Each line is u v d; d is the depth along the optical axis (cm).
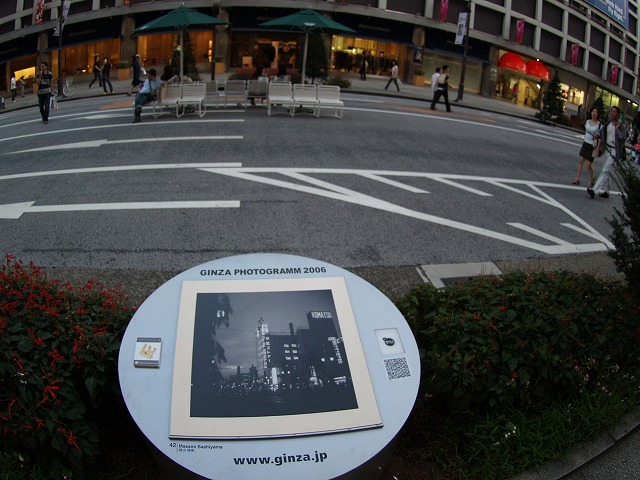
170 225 795
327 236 780
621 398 463
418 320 478
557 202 1096
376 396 312
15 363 330
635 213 549
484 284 505
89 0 3825
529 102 4562
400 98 2811
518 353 413
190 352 312
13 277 431
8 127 1748
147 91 1562
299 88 1697
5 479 304
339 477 272
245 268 395
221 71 3584
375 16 3731
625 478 401
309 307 346
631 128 3344
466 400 398
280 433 281
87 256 684
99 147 1269
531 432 402
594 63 5094
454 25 3962
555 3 4509
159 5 3606
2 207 870
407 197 991
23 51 4112
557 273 568
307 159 1187
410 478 377
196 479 268
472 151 1468
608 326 470
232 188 968
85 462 351
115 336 370
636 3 5716
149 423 285
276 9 3606
